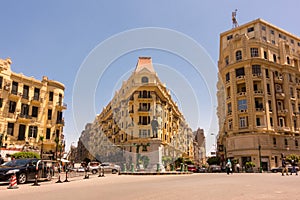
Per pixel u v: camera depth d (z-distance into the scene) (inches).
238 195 287.9
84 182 537.3
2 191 370.0
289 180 561.3
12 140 1157.1
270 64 1630.2
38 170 545.3
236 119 1569.9
